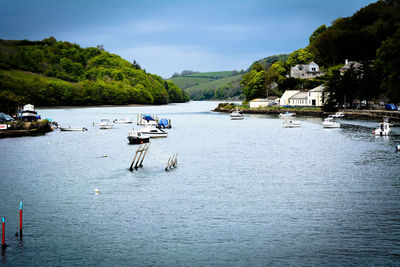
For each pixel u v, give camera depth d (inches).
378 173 2084.2
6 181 1987.0
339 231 1301.7
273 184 1895.9
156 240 1254.3
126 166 2369.6
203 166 2346.2
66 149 3100.4
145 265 1103.0
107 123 5118.1
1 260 1129.4
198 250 1185.4
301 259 1123.3
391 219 1395.2
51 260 1131.9
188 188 1835.6
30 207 1565.0
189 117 7332.7
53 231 1326.3
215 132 4434.1
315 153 2773.1
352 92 6387.8
